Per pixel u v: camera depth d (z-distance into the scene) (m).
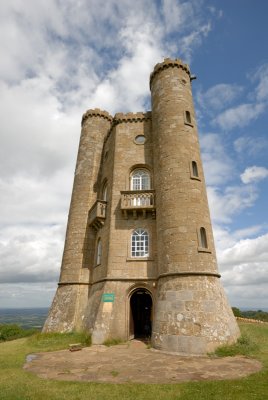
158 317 15.49
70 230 24.78
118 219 20.55
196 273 15.63
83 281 22.39
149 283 18.22
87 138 28.67
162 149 19.86
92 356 13.13
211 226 18.33
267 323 25.84
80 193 25.98
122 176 22.14
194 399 7.26
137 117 24.22
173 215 17.39
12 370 10.59
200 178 18.89
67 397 7.43
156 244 19.17
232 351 13.20
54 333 19.53
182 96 21.42
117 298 17.97
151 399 7.29
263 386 8.16
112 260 19.27
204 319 14.23
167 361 11.89
